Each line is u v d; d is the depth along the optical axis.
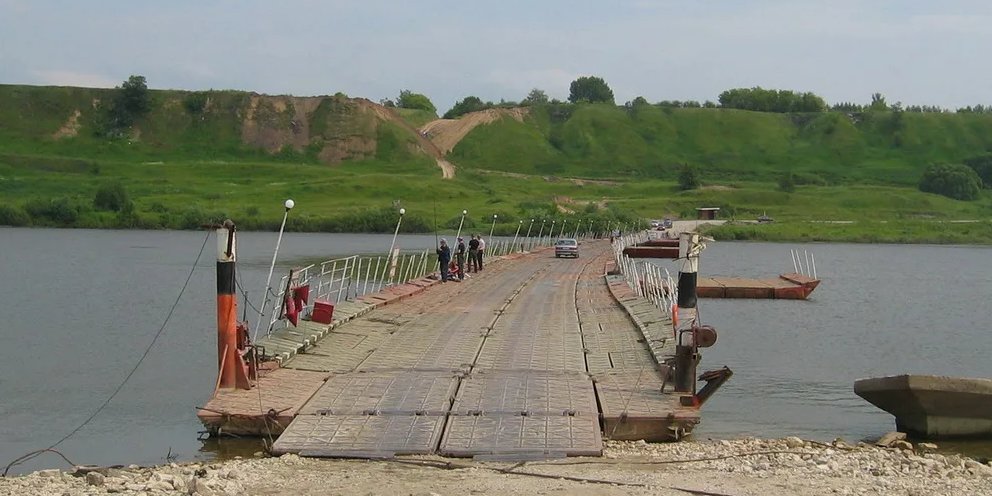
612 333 30.53
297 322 27.56
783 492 14.87
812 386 30.00
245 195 164.12
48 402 26.09
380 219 138.12
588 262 75.50
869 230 160.25
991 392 21.17
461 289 47.31
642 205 186.00
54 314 46.66
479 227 136.00
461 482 15.00
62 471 16.42
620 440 19.27
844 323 49.91
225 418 19.06
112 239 112.25
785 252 125.44
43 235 117.94
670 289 36.44
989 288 74.56
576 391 21.23
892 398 21.88
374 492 14.35
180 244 104.38
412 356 25.52
